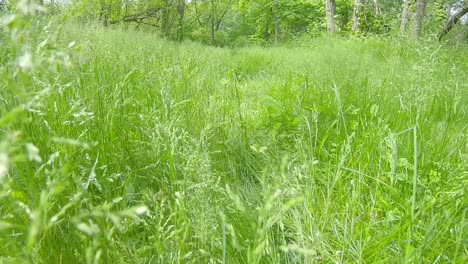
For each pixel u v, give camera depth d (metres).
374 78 3.73
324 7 16.09
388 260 1.56
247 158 2.43
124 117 2.19
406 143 2.40
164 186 1.78
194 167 1.72
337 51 6.26
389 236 1.54
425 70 3.52
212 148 2.43
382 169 2.17
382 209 1.93
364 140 2.40
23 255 1.04
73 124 1.78
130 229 1.50
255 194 2.12
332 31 13.79
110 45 3.71
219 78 4.56
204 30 23.27
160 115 2.24
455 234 1.61
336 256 1.58
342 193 2.06
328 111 2.94
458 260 1.42
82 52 0.87
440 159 2.26
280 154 2.54
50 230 1.22
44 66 0.86
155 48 4.88
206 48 9.18
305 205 1.77
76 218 0.83
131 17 16.19
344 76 3.68
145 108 2.38
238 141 2.59
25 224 1.16
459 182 1.93
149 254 1.45
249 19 27.89
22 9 0.78
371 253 1.58
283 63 6.65
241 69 6.65
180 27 18.86
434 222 1.57
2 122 0.67
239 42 25.64
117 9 14.80
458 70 4.15
